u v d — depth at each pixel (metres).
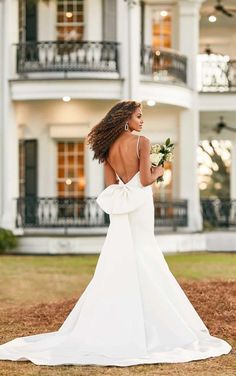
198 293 12.19
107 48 24.25
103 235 23.55
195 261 20.97
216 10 26.41
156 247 8.62
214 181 48.53
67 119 25.53
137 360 7.91
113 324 8.27
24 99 24.08
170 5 26.45
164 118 26.30
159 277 8.56
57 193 25.83
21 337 9.29
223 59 31.23
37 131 25.75
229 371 7.68
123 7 24.17
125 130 8.66
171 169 26.39
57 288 15.42
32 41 25.20
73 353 8.16
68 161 25.75
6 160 24.17
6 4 24.34
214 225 26.92
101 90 23.89
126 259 8.43
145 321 8.34
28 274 17.92
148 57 25.22
